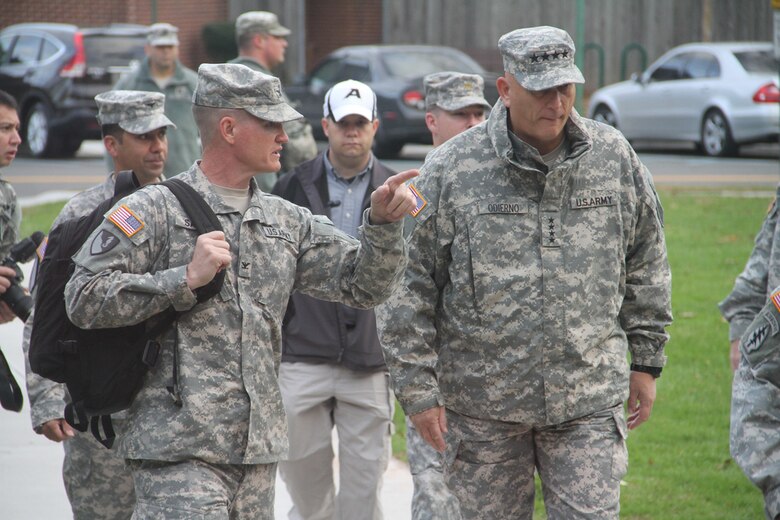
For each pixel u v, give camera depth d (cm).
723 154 6353
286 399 1655
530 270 1241
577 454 1251
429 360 1284
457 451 1302
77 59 6206
